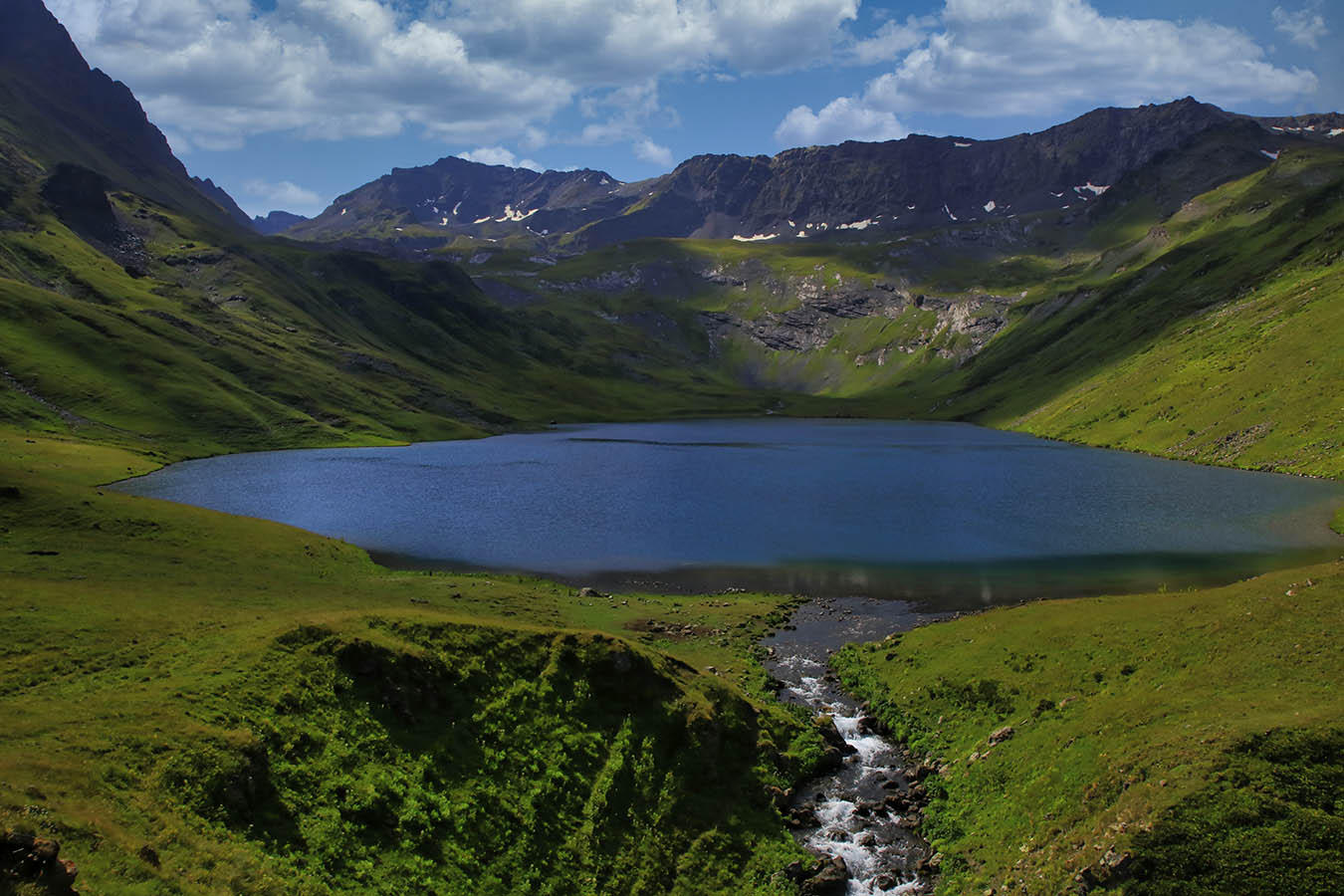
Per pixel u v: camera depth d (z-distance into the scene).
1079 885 29.58
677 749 39.34
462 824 33.19
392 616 42.97
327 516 117.94
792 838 36.53
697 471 172.12
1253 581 52.47
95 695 34.53
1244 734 33.00
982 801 37.97
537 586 76.25
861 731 47.28
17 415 171.62
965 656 53.09
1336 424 137.88
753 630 64.88
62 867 22.59
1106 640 48.97
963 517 115.06
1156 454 170.38
